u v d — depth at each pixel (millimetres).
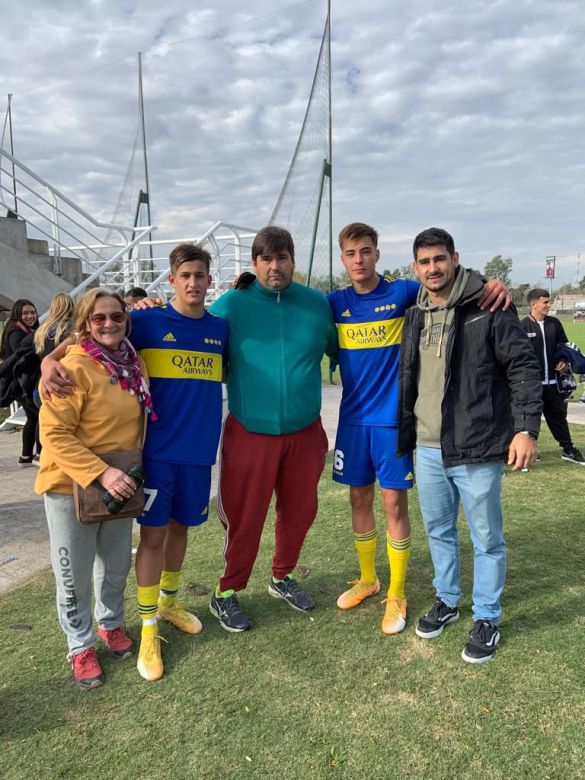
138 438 2418
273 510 4480
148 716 2213
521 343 2367
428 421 2584
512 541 3742
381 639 2697
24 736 2115
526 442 2301
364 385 2832
